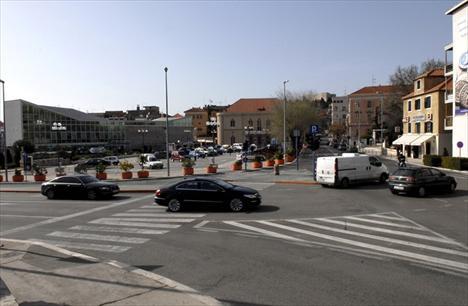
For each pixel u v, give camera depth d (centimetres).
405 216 1625
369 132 11375
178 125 12706
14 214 1886
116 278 848
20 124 8012
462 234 1288
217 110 16225
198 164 5816
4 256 1048
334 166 2612
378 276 867
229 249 1127
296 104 7738
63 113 9050
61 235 1379
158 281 827
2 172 5509
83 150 9094
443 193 2305
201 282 846
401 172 2238
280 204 1972
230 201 1778
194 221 1577
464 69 4125
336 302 722
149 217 1692
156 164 5253
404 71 8056
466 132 4116
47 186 2466
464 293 762
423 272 895
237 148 9681
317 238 1250
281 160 4931
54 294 757
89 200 2334
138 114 17525
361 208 1831
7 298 729
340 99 17150
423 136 5466
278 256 1043
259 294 768
